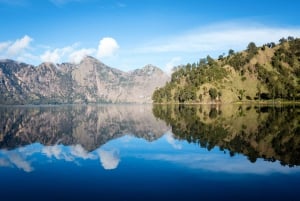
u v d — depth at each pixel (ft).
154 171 106.83
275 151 144.05
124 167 113.09
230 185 89.81
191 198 78.23
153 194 81.25
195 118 366.02
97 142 185.26
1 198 78.38
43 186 88.53
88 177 98.58
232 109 597.93
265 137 189.37
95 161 124.36
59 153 144.77
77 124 328.49
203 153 141.28
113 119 412.57
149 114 524.93
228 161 123.44
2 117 476.54
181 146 162.50
